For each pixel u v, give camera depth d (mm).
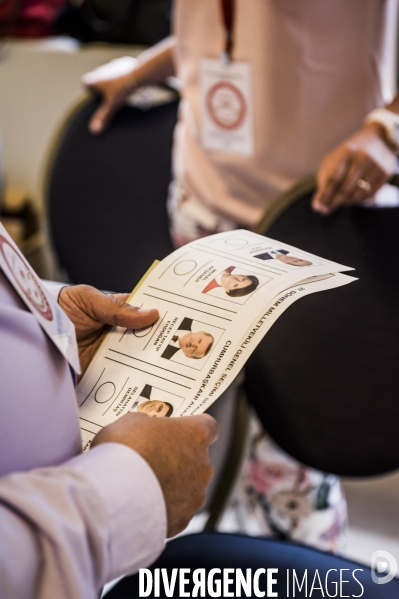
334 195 921
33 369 479
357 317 899
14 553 397
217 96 1163
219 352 594
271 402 952
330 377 913
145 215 1425
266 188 1210
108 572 447
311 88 1076
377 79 1072
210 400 569
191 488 526
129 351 634
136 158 1427
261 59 1079
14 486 425
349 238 923
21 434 467
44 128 2102
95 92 1437
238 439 1108
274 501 1157
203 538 873
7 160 2189
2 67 2061
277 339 939
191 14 1141
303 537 1171
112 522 445
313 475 1111
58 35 2105
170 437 520
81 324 667
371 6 1009
